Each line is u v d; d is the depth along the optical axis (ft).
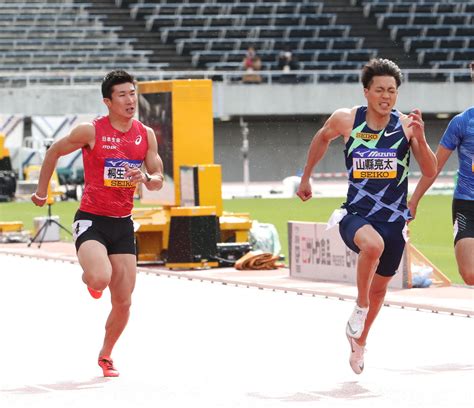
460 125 76.33
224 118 389.39
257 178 401.08
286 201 302.45
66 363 79.05
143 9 437.58
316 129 401.29
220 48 429.38
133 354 82.17
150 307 109.29
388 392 66.85
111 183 71.15
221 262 148.66
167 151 153.99
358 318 69.46
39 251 178.60
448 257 163.12
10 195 309.22
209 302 112.98
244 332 92.38
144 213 156.25
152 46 425.28
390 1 462.19
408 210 70.23
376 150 68.80
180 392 67.87
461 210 76.43
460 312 102.27
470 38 443.73
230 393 67.26
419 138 68.33
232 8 447.42
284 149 400.67
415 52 440.04
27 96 372.79
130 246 72.79
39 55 409.28
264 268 145.48
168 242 148.15
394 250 69.77
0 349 85.30
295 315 102.58
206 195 152.15
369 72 68.18
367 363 77.25
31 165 317.63
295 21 445.78
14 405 64.64
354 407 62.54
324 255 130.82
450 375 72.23
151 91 156.56
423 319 98.99
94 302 113.39
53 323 98.84
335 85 388.78
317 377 72.23
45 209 277.23
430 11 460.55
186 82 152.87
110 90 70.85
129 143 71.51
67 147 71.31
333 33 443.73
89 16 432.25
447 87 392.88
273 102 386.73
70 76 384.68
